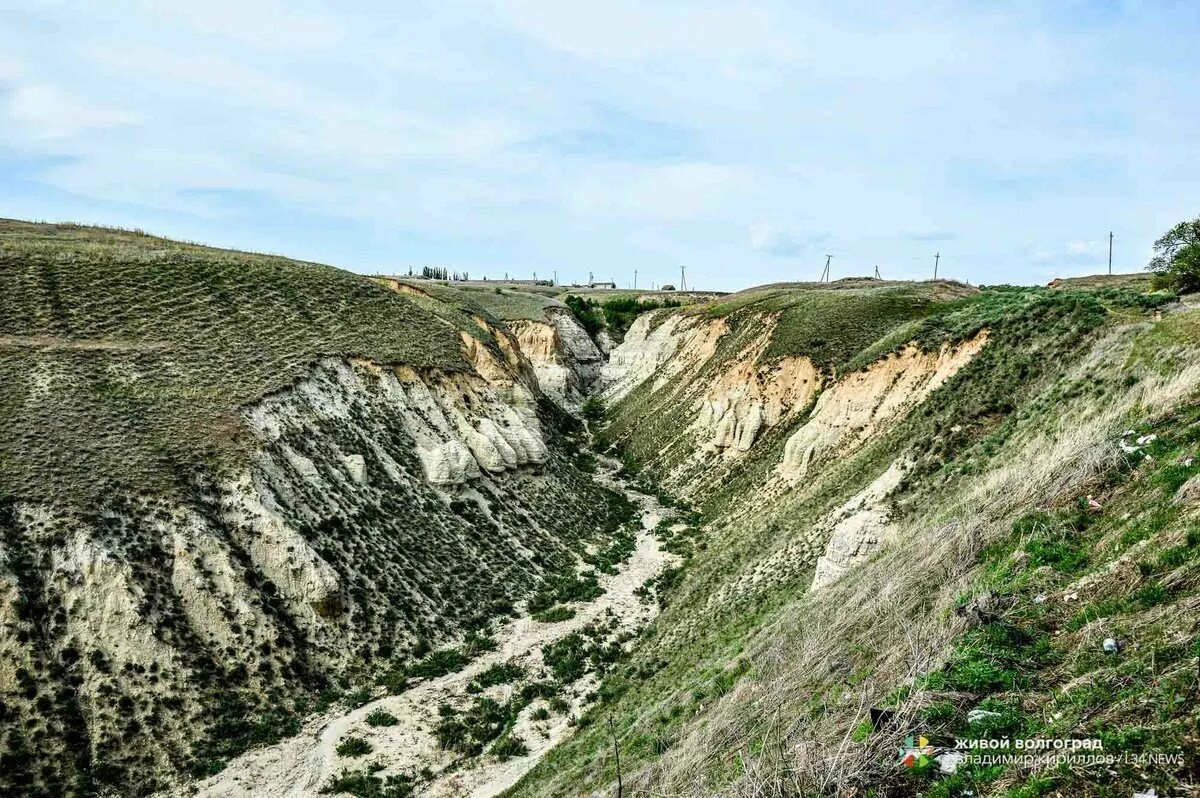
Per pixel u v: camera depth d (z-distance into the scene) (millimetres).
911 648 12500
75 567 23969
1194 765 6848
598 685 28234
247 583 26953
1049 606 11391
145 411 31281
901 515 24484
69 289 38562
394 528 34938
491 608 34469
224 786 21578
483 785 22234
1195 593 9250
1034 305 33750
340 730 24609
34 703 21250
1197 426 13906
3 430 27250
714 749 14375
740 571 32656
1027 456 19750
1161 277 34125
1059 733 8266
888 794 8836
